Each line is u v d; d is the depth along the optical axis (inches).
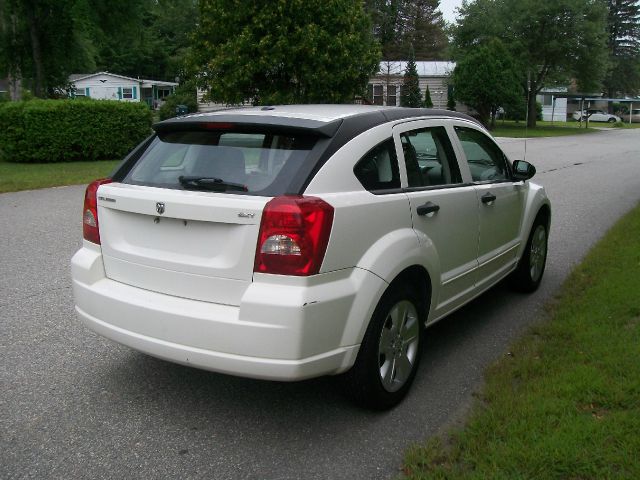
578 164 797.9
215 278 128.4
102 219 147.6
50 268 267.0
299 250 122.0
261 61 787.4
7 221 370.3
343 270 129.6
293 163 132.0
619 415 129.1
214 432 138.0
